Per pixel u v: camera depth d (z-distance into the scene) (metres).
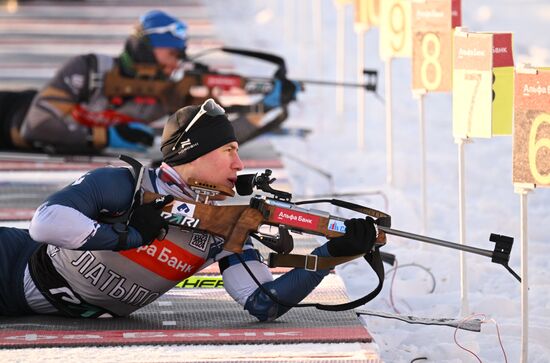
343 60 41.66
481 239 26.81
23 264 18.14
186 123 16.98
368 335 17.58
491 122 19.89
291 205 17.25
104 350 16.72
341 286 20.75
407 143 39.25
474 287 23.00
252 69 54.06
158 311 19.00
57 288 17.80
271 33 65.94
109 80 31.88
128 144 32.78
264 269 18.23
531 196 31.91
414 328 20.12
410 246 26.25
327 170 35.34
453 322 19.39
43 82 47.69
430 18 24.19
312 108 46.53
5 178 30.77
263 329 17.92
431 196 31.55
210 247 17.62
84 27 68.06
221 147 17.03
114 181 16.81
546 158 16.94
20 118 33.06
